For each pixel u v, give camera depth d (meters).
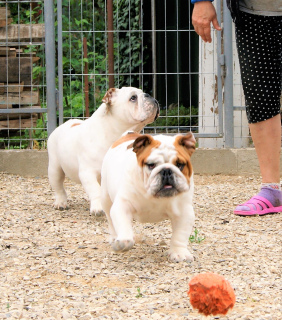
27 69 9.34
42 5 10.80
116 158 4.61
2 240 5.21
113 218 4.32
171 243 4.55
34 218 6.18
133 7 12.20
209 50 9.48
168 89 12.31
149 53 12.34
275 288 3.89
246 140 9.55
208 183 8.26
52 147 6.73
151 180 3.96
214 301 2.77
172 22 12.20
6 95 9.26
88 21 12.26
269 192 6.31
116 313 3.45
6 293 3.83
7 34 9.09
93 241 5.20
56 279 4.13
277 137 6.21
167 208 4.36
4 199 7.19
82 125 6.40
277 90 6.04
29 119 9.41
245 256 4.69
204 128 9.50
